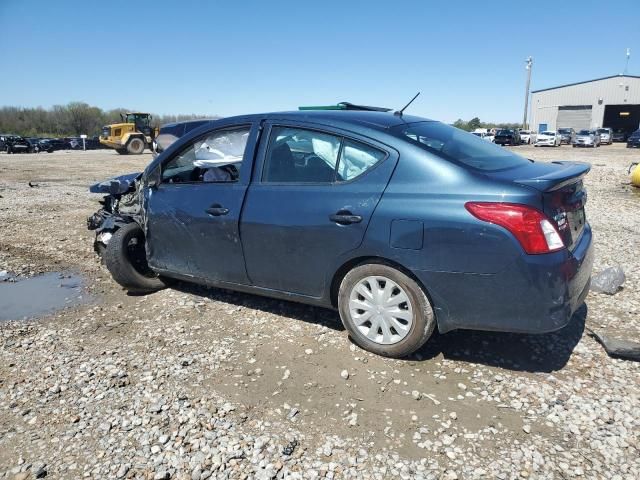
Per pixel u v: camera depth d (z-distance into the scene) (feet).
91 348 12.30
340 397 9.94
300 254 11.87
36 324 13.88
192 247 13.93
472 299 10.02
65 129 237.04
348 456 8.30
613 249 20.06
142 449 8.54
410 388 10.19
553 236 9.57
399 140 10.91
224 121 13.73
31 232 25.29
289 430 8.98
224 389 10.31
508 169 10.96
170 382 10.62
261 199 12.39
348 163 11.37
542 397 9.79
